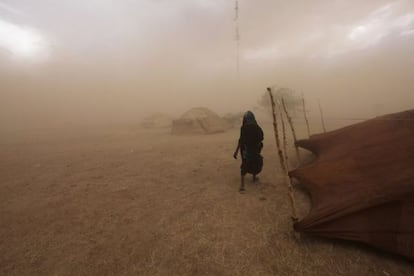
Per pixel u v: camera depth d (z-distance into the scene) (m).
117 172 8.16
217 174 7.38
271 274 2.86
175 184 6.60
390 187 3.18
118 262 3.25
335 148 5.85
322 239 3.53
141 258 3.32
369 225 3.11
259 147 5.67
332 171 4.68
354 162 4.54
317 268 2.91
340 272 2.81
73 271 3.10
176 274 2.95
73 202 5.55
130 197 5.75
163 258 3.30
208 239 3.73
